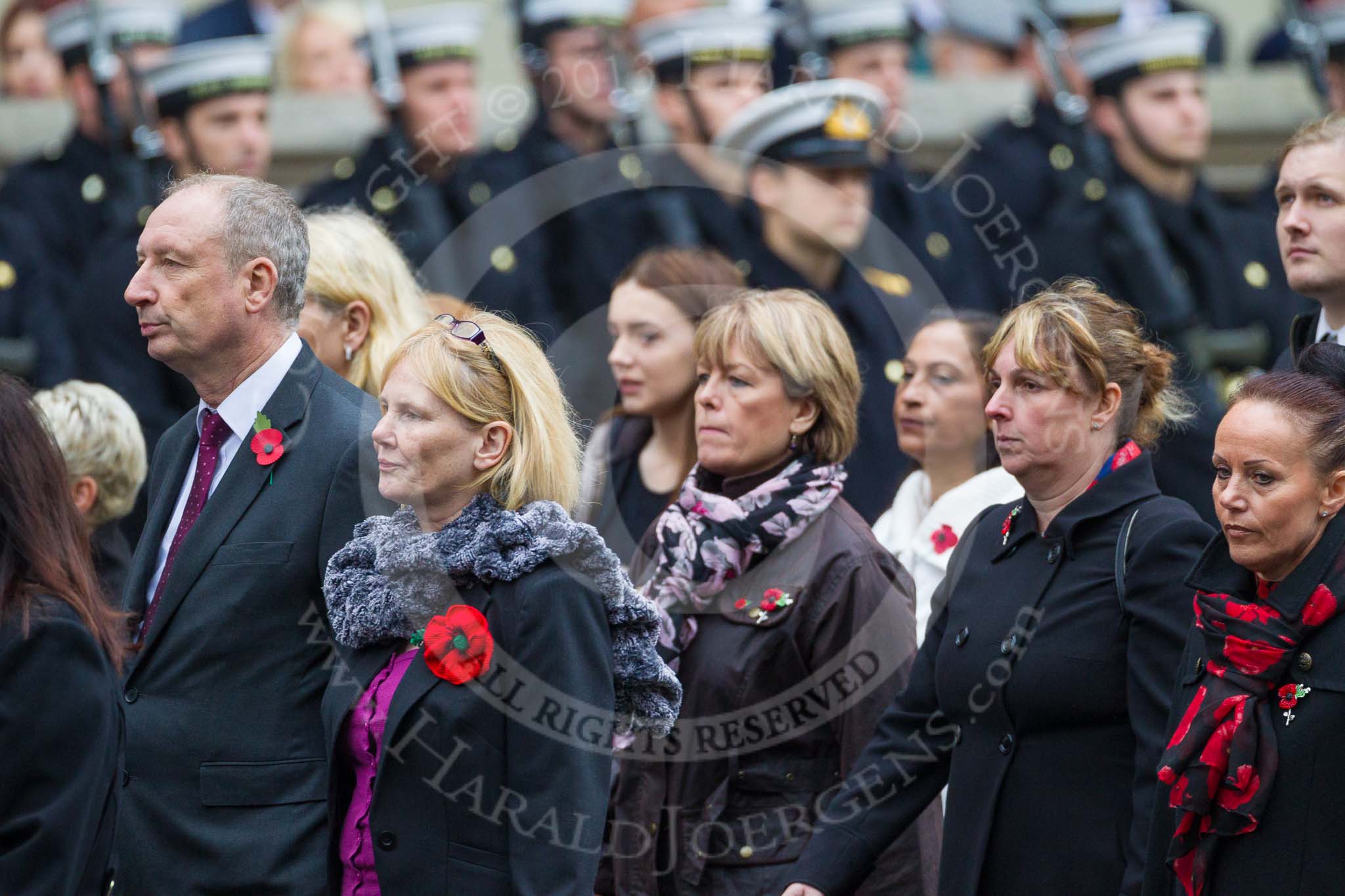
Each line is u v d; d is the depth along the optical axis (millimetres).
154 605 14117
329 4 31750
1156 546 12562
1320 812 11203
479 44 33438
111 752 11445
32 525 11422
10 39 32062
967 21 30516
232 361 14133
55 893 10867
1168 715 12234
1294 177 16125
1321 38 30578
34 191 26656
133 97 25672
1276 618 11484
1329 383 11789
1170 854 11625
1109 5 28812
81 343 23422
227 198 14023
